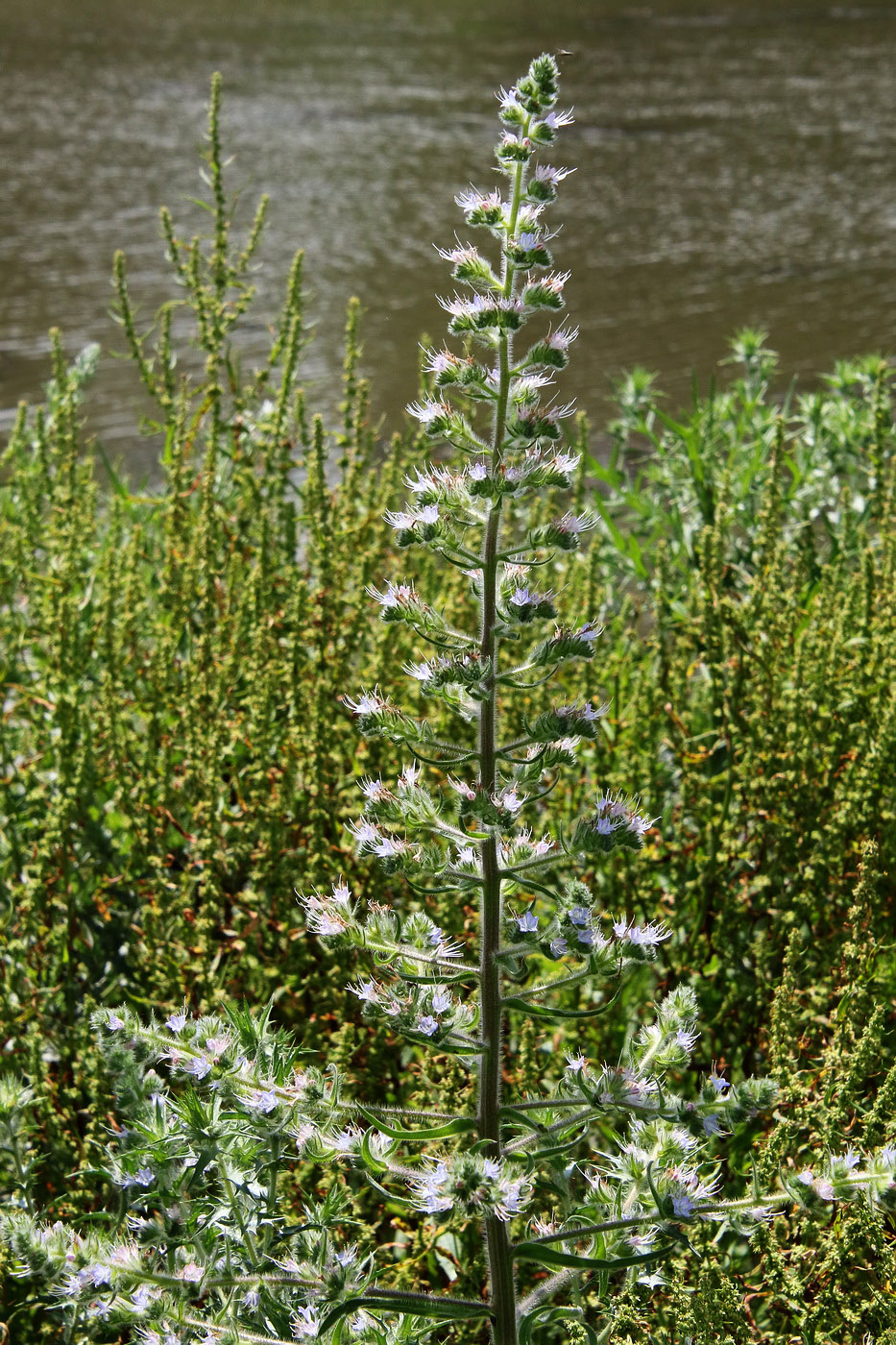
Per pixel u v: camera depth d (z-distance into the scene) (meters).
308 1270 2.28
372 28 30.52
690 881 3.80
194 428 5.36
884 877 3.62
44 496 5.43
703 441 6.30
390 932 2.30
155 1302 2.21
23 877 3.96
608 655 4.50
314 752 3.66
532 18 32.38
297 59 26.28
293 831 3.76
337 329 11.23
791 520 5.73
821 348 11.17
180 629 4.58
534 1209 2.89
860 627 4.32
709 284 13.19
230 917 3.83
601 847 2.25
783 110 22.34
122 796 3.80
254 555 4.72
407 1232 3.02
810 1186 2.16
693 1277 2.58
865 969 2.97
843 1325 2.53
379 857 2.31
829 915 3.63
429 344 4.68
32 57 26.41
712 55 27.73
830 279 13.34
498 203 2.25
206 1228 2.30
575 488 5.29
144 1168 2.29
